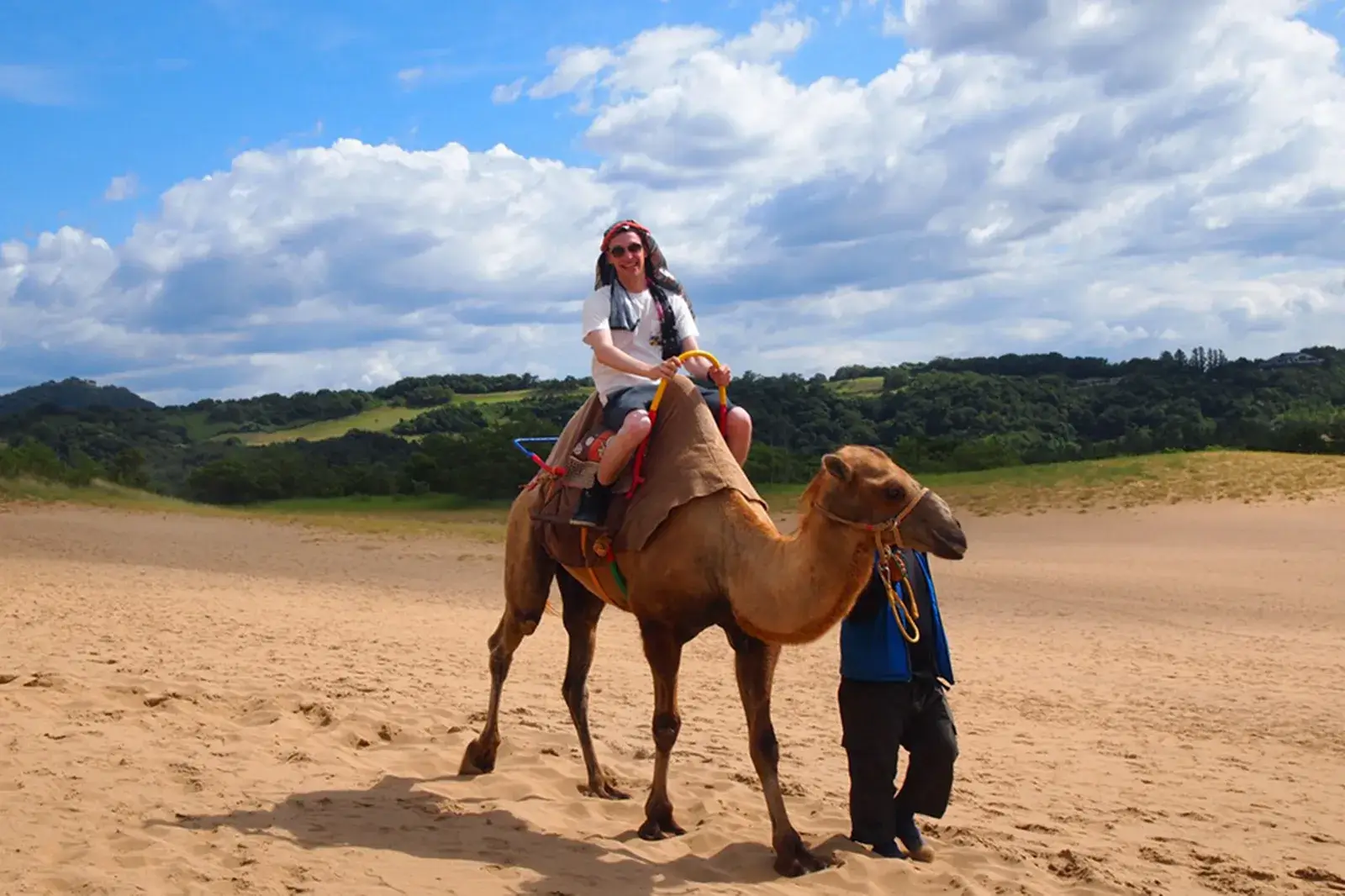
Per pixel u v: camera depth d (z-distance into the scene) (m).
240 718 8.95
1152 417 96.88
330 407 111.31
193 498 62.88
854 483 5.71
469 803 7.05
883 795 6.42
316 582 23.94
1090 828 7.58
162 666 11.04
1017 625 20.42
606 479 6.84
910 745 6.54
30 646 11.89
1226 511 38.28
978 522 39.31
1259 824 7.98
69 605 16.36
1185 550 32.75
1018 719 11.88
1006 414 95.38
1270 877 6.65
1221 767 9.84
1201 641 18.48
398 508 57.19
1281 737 11.24
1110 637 18.89
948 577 27.25
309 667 11.73
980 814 7.73
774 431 84.62
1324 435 72.31
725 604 6.39
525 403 107.56
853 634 6.39
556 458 7.47
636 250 7.32
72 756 7.23
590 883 5.67
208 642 13.23
